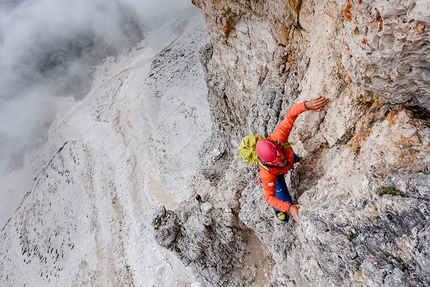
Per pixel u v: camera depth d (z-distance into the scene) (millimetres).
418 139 3949
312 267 5906
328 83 6324
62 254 46031
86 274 39375
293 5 8891
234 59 15703
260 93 12656
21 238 56438
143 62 81312
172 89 56375
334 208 4910
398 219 3725
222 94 19797
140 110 57375
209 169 20422
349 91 5699
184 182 39500
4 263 54438
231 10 12742
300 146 7348
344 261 4398
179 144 45438
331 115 6199
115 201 44938
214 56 19078
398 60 3250
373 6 2998
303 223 5359
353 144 5336
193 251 13617
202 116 46594
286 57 10711
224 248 13391
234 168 13242
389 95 4000
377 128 4629
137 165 47906
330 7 5781
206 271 14055
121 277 34781
